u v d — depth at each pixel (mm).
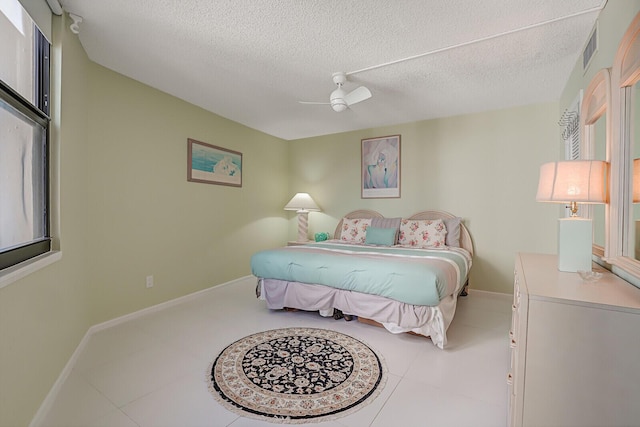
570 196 1506
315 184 5160
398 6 1861
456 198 3988
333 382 1894
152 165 3125
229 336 2555
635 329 980
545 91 3178
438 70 2707
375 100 3441
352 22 2027
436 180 4121
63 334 1923
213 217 3914
